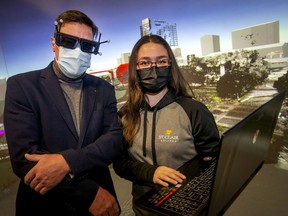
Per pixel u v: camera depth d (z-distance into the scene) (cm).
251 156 65
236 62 205
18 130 86
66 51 92
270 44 186
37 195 96
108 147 94
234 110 207
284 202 173
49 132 92
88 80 108
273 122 79
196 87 228
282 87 183
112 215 93
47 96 94
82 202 87
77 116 99
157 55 102
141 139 105
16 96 89
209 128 101
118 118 114
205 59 221
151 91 107
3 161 254
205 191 69
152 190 76
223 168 48
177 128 100
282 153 192
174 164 101
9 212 220
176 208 63
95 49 98
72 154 84
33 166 81
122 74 221
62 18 92
